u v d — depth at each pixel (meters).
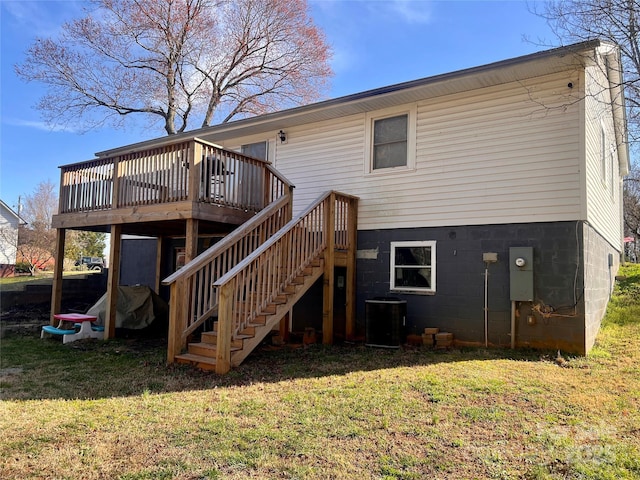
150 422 3.80
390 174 8.52
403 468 2.97
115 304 8.33
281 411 4.07
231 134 10.97
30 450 3.24
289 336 8.34
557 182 6.80
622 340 7.34
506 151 7.29
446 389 4.74
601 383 4.97
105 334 8.23
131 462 3.05
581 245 6.54
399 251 8.30
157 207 7.45
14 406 4.24
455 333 7.52
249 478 2.82
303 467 2.97
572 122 6.75
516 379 5.13
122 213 7.98
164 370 5.69
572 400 4.38
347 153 9.20
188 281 6.29
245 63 20.20
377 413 4.01
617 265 13.85
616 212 12.91
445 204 7.82
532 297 6.77
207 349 5.93
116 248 8.35
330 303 7.68
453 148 7.82
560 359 6.01
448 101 7.96
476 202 7.50
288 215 8.00
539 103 7.02
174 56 18.55
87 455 3.16
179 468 2.96
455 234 7.66
